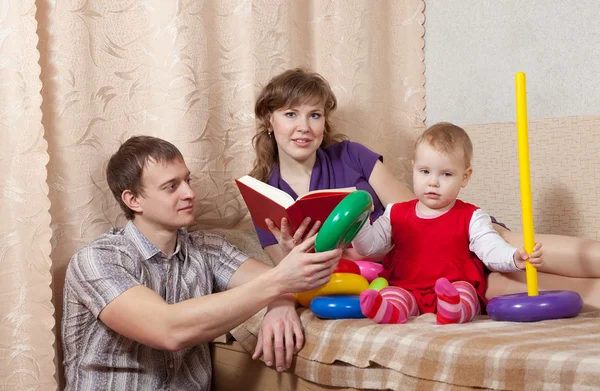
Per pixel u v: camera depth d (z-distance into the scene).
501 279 1.48
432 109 2.15
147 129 1.78
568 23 1.79
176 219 1.50
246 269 1.60
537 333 1.12
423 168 1.49
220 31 1.86
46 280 1.59
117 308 1.35
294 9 1.97
